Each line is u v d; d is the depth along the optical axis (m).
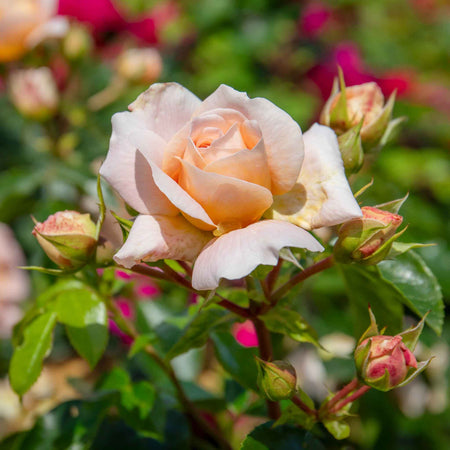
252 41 1.05
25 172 0.71
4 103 0.86
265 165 0.39
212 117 0.39
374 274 0.45
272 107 0.39
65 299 0.47
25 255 0.83
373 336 0.41
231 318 0.44
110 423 0.51
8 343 0.76
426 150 0.92
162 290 0.75
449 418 0.61
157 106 0.40
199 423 0.52
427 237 0.70
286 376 0.40
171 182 0.38
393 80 0.88
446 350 0.64
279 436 0.43
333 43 1.12
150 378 0.56
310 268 0.42
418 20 1.41
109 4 0.83
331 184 0.40
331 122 0.46
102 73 0.86
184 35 1.08
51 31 0.67
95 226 0.42
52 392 0.67
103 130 0.79
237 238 0.38
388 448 0.58
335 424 0.43
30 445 0.49
